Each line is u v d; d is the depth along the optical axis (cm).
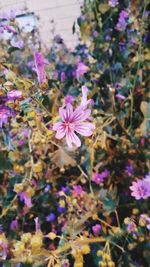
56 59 79
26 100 28
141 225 30
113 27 55
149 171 35
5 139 33
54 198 36
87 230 31
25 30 73
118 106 42
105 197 32
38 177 32
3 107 29
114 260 31
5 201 35
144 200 34
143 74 47
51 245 33
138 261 32
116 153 38
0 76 30
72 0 122
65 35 125
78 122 27
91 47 56
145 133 37
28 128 30
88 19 57
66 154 32
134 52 50
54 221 35
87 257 32
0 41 49
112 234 29
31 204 34
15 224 35
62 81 53
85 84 48
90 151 31
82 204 32
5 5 113
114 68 50
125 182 38
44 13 127
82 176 35
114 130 39
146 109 37
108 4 55
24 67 62
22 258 23
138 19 52
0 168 32
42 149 32
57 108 33
